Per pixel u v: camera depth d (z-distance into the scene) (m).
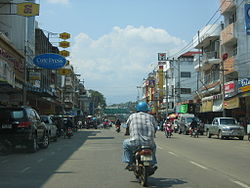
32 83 34.94
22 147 18.66
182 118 40.22
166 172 10.29
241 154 15.70
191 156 14.73
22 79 28.81
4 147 15.98
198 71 50.78
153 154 8.25
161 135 35.72
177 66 70.81
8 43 26.27
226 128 28.59
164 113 74.56
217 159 13.66
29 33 38.62
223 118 30.53
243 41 36.88
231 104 34.81
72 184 8.41
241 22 36.94
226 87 37.19
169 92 73.88
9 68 18.95
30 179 9.09
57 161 12.91
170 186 8.17
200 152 16.56
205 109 44.59
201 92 48.88
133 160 8.48
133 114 8.52
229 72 37.94
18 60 29.67
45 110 48.91
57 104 59.19
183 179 9.12
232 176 9.62
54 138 24.64
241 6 37.06
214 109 41.00
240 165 11.92
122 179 9.07
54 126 24.22
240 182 8.71
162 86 80.81
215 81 43.31
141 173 8.21
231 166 11.66
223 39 39.72
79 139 27.62
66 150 17.50
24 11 23.81
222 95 37.41
